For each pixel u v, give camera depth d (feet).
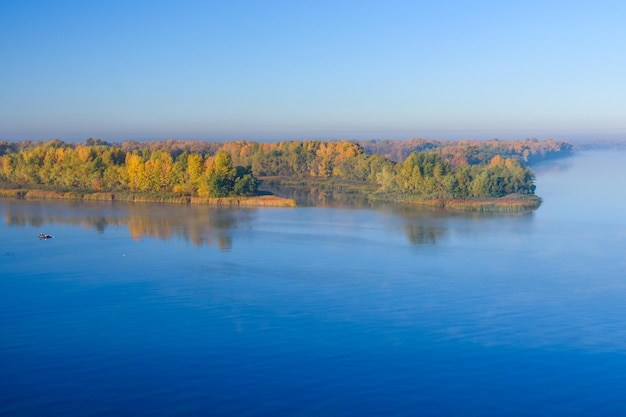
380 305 202.08
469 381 148.05
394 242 303.89
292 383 146.20
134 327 181.27
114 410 134.31
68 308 198.59
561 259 269.03
